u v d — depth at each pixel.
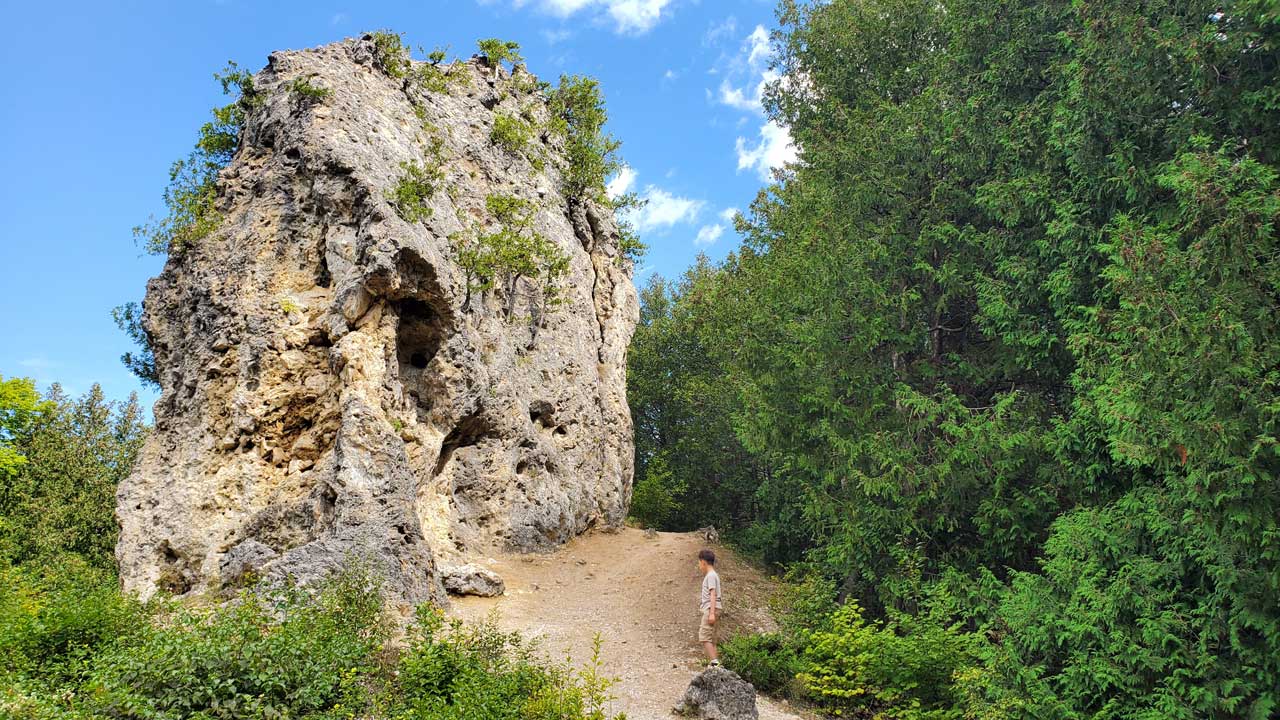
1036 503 14.18
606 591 17.69
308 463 15.28
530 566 18.92
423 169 19.55
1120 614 11.19
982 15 16.81
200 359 16.20
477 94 24.98
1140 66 12.48
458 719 7.31
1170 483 10.54
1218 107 12.12
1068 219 13.54
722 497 32.25
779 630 14.90
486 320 20.25
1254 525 9.43
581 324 24.95
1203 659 10.16
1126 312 11.13
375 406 15.33
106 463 24.92
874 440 15.51
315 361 15.95
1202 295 10.16
